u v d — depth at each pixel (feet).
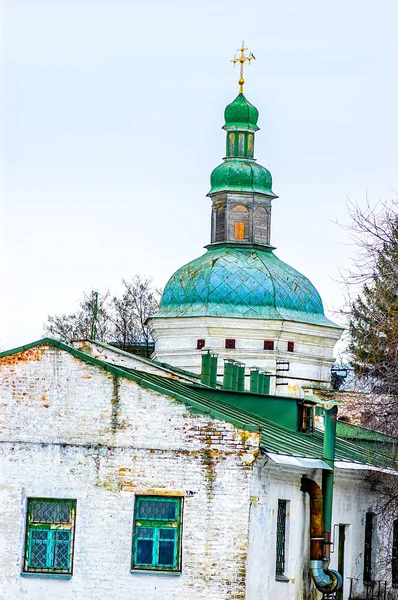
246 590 104.17
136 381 106.22
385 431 130.62
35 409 107.04
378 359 131.75
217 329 233.96
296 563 116.67
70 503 106.11
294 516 116.26
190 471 104.99
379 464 136.77
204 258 244.01
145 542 105.29
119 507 105.29
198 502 104.68
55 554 105.70
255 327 233.55
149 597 104.27
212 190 247.09
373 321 132.26
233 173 245.45
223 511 104.37
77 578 104.88
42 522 106.11
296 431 137.80
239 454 104.58
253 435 104.42
